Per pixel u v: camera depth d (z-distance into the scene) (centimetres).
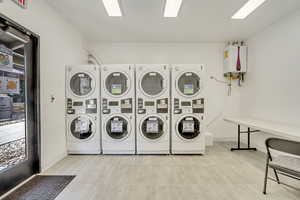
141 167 295
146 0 270
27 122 249
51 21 295
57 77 317
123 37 437
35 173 267
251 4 282
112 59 471
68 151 354
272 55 355
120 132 354
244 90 455
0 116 209
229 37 435
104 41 468
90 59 471
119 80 357
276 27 344
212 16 323
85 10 304
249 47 435
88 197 209
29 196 210
